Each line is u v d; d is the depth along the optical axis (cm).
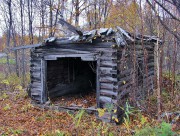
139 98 737
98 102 713
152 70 1020
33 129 630
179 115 558
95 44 717
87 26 1809
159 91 552
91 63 1154
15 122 696
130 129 580
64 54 788
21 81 1372
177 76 778
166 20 265
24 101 955
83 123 665
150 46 986
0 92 1135
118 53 696
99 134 548
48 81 918
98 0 1689
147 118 594
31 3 1600
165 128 412
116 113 665
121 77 704
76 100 950
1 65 2112
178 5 200
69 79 1071
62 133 573
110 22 1514
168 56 603
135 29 671
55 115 761
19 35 1739
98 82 711
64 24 691
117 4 1202
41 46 841
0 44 2589
